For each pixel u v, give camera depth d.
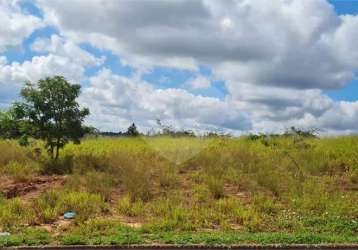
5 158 16.73
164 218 11.77
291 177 14.83
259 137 20.92
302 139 19.73
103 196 13.41
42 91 16.81
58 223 11.74
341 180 15.00
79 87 17.06
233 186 14.53
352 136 20.23
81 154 17.34
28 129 16.80
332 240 10.12
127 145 20.06
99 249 9.80
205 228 11.35
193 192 13.90
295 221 11.68
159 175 15.04
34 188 14.27
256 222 11.38
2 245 9.88
